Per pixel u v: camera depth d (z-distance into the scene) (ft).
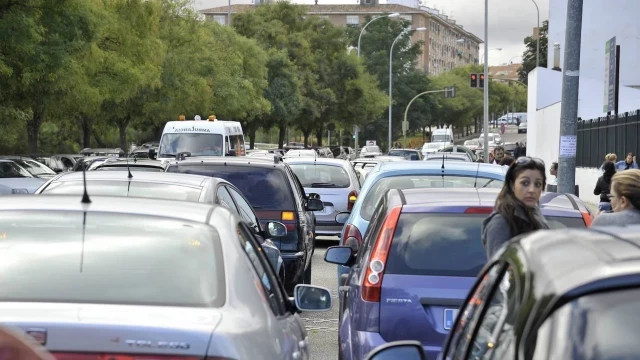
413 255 33.55
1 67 133.49
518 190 30.35
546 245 15.19
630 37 245.24
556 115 221.87
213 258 22.03
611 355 12.12
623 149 150.92
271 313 21.74
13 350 11.37
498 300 16.83
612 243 14.37
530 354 12.82
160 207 24.47
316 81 384.68
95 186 46.91
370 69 531.91
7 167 127.95
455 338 20.43
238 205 53.26
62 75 151.33
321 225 102.27
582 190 187.11
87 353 17.49
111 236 22.56
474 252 33.42
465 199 35.76
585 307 12.62
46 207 23.89
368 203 55.72
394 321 32.71
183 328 17.92
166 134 154.10
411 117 536.01
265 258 27.35
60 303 19.42
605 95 179.42
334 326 59.72
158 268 21.34
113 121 267.59
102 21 166.61
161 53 206.08
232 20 369.09
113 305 19.47
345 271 57.41
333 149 370.12
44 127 311.27
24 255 21.52
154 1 199.31
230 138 162.09
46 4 138.51
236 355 17.81
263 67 318.86
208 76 275.39
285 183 64.95
